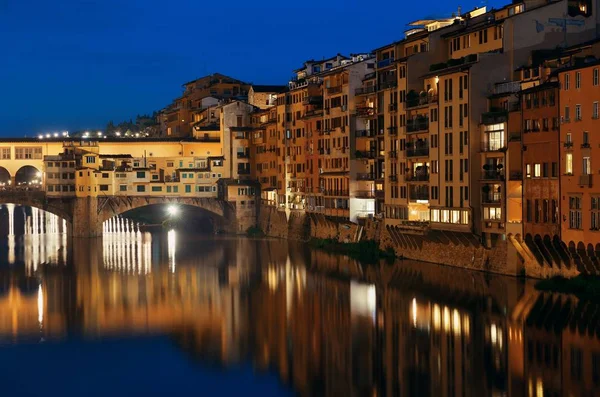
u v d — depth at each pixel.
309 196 142.25
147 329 80.25
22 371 67.62
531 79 92.62
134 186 162.75
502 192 93.62
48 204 160.50
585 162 81.50
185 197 165.12
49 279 108.94
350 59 148.00
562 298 82.00
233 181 165.25
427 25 122.56
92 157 162.50
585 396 57.72
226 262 122.38
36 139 169.50
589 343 68.38
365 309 85.06
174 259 126.94
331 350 71.12
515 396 58.19
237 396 61.25
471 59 102.19
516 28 97.19
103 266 120.44
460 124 98.50
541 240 88.00
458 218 99.19
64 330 80.12
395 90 114.31
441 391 59.91
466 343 70.69
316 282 102.06
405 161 111.31
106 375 66.38
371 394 60.19
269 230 160.25
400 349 70.25
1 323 83.19
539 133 87.50
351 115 126.56
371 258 117.75
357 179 126.25
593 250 80.69
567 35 98.75
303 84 151.88
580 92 82.00
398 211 113.69
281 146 154.88
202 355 71.25
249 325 81.00
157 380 65.06
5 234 178.12
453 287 91.19
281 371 66.38
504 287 88.38
